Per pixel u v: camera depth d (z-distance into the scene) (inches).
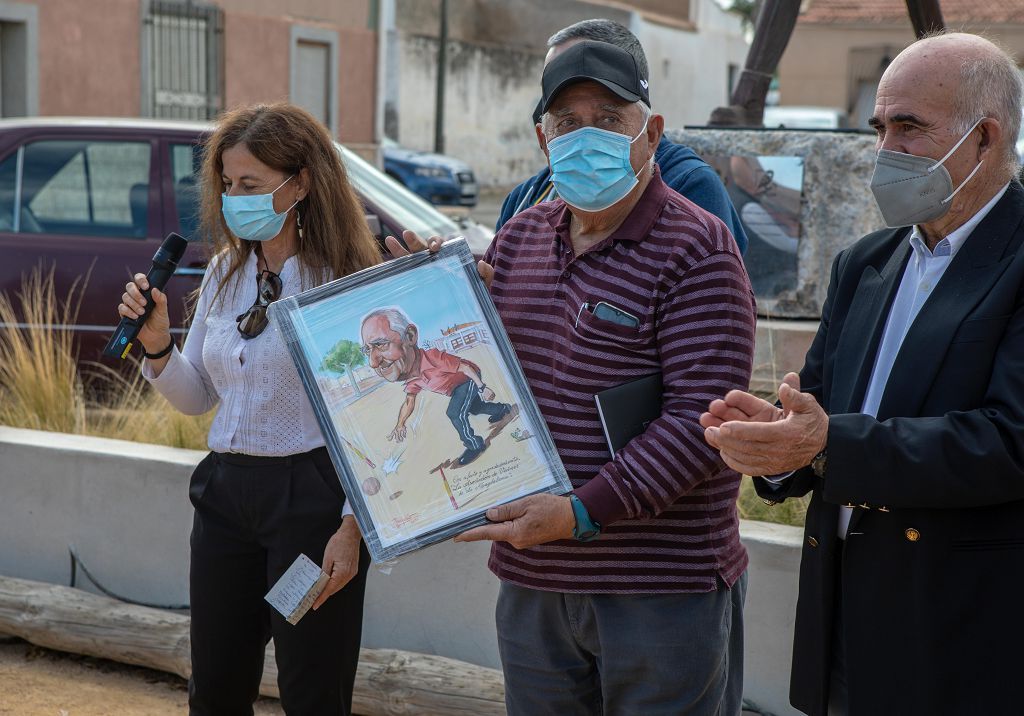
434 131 1039.6
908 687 90.4
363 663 155.8
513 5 1103.6
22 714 156.2
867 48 1115.9
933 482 85.1
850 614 93.6
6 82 573.0
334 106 767.1
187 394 123.5
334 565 113.7
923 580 89.1
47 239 265.3
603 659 99.7
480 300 101.7
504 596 106.8
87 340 261.0
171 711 160.4
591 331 98.0
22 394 220.7
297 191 116.6
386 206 271.1
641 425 97.1
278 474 115.6
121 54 620.4
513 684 106.7
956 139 89.0
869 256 101.4
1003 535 87.9
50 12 577.3
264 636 123.0
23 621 171.8
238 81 692.1
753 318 98.7
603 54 97.1
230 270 119.7
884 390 92.4
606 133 96.7
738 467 86.5
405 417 99.6
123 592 177.9
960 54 89.4
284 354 114.7
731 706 106.3
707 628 98.5
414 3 1001.5
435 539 96.4
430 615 159.3
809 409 84.7
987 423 85.0
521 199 144.2
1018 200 90.7
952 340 88.7
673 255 96.3
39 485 181.0
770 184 238.2
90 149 270.5
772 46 249.6
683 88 1357.0
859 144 231.8
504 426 98.3
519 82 1130.0
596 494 93.7
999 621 87.6
